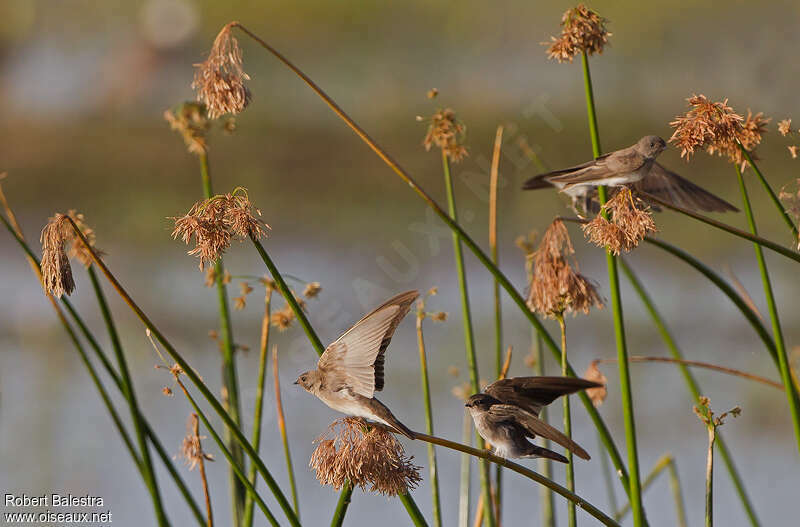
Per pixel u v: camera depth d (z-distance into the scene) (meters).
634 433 5.19
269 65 33.41
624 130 27.42
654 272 20.62
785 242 21.84
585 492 11.31
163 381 14.66
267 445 12.49
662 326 6.96
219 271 6.78
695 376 15.50
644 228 5.00
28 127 28.91
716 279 5.60
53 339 17.08
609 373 15.52
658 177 6.01
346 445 4.68
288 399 13.37
